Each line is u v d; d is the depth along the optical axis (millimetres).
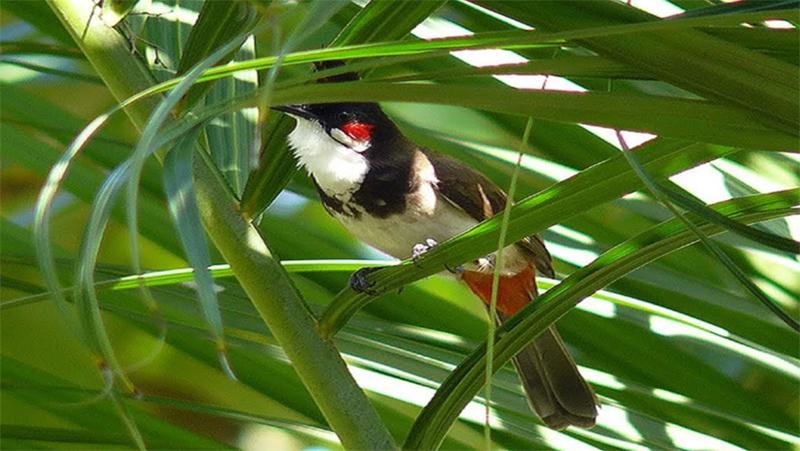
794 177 6336
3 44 6770
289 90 3467
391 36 4438
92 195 7680
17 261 6555
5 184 10766
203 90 4988
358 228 8062
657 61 3430
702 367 6602
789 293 6645
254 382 6887
